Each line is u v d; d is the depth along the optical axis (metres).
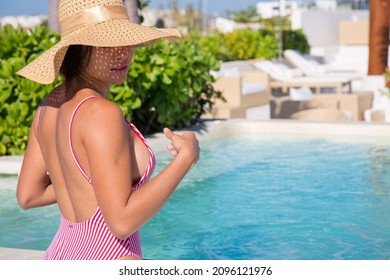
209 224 6.59
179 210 7.08
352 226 6.44
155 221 6.71
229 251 5.80
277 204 7.25
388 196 7.49
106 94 2.76
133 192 2.52
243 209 7.08
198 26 36.38
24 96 8.42
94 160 2.51
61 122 2.66
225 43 26.08
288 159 9.48
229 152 9.98
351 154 9.71
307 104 14.49
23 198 3.01
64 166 2.68
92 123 2.53
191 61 10.45
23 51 9.01
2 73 8.60
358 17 35.12
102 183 2.49
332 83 17.70
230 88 15.20
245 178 8.43
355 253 5.70
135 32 2.65
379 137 10.80
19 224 6.45
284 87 18.80
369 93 16.00
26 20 39.84
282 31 29.67
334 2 36.72
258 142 10.70
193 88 10.66
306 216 6.80
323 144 10.46
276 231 6.32
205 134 10.62
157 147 9.42
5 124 8.44
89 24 2.69
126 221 2.48
